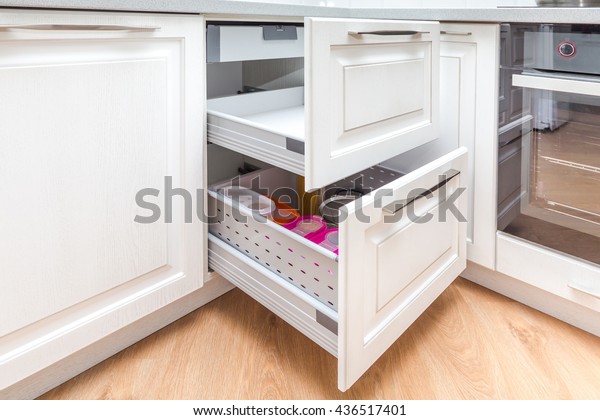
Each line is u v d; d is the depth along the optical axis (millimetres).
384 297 1026
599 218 1176
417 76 1243
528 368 1159
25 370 957
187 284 1262
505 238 1383
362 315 956
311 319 1030
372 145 1116
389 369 1161
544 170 1255
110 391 1089
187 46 1100
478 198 1422
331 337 984
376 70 1086
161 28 1035
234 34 1204
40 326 979
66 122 931
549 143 1226
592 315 1278
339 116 1004
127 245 1100
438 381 1118
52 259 965
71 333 1027
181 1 1032
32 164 897
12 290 912
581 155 1171
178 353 1228
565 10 1104
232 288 1538
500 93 1302
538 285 1330
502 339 1272
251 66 1779
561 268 1267
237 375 1146
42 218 933
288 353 1231
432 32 1266
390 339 1070
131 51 1006
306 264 1032
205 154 1219
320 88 935
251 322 1368
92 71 950
